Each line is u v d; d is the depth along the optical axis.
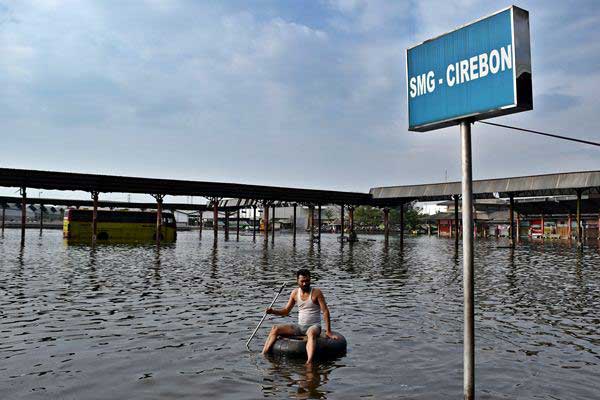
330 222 131.75
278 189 48.97
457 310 11.80
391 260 29.28
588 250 42.16
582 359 7.48
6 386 6.02
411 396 5.76
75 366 6.90
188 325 9.74
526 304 12.77
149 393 5.81
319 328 7.59
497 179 44.22
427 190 48.84
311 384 6.15
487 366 7.03
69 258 27.14
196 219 147.88
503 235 88.06
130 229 54.84
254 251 37.22
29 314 10.75
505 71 4.00
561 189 41.38
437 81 4.67
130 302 12.58
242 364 7.02
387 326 9.84
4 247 36.97
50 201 67.75
